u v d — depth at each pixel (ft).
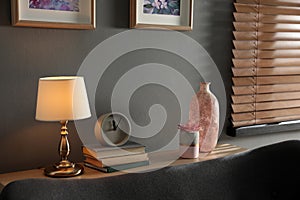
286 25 9.16
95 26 6.98
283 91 9.31
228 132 8.79
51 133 6.85
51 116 5.84
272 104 9.21
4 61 6.35
